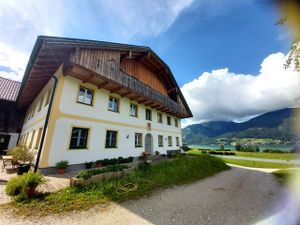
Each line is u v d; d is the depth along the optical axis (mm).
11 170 8906
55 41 7965
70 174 8094
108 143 11805
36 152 9234
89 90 11016
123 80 12281
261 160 25359
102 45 10547
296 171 12641
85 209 4516
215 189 7395
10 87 19656
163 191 6504
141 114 15688
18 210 4250
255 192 7039
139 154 14320
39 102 12719
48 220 3895
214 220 4152
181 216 4348
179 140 23109
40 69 10016
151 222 3971
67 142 9078
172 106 19078
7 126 17828
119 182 6711
